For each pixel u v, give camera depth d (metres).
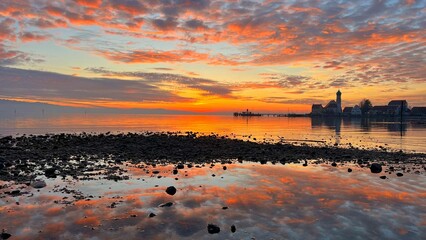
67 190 14.33
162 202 12.72
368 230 9.94
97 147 30.81
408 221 10.76
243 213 11.47
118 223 10.30
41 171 18.58
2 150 26.66
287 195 13.99
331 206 12.39
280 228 10.02
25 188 14.52
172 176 17.92
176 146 32.75
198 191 14.55
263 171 19.91
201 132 64.94
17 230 9.54
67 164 21.17
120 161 23.00
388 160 25.92
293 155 27.77
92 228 9.84
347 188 15.40
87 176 17.48
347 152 30.78
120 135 44.53
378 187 15.68
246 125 110.69
